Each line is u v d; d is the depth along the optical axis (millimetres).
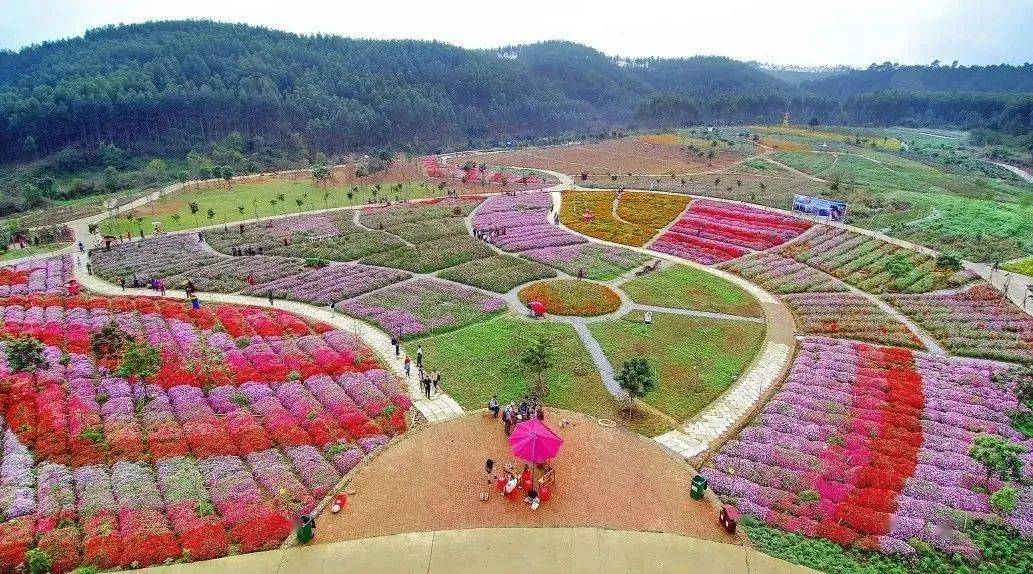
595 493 32156
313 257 73812
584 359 48250
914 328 54406
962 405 40188
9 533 27688
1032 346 49406
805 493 31891
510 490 31547
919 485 32219
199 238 83000
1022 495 31047
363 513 30391
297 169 156125
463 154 188125
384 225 90875
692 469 34406
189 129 180500
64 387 40438
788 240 81875
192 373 43188
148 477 32250
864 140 184750
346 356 47219
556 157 173500
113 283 65125
